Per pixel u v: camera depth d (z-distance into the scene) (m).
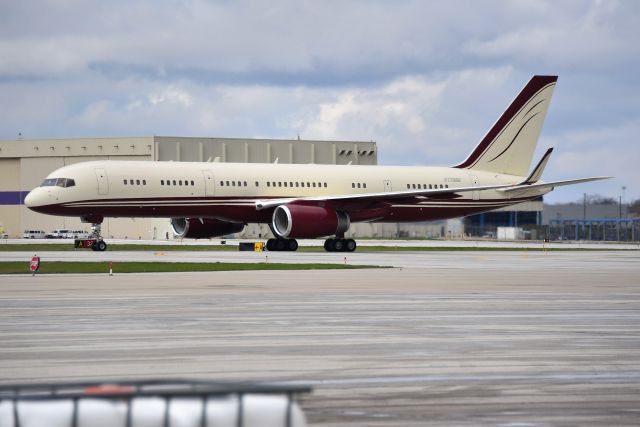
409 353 56.19
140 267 145.00
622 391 44.47
